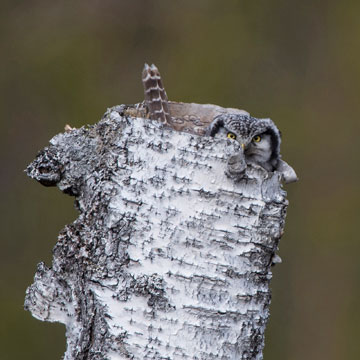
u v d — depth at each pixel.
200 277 7.91
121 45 19.73
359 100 19.73
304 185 19.45
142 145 8.07
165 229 7.95
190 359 7.81
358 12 20.36
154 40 19.89
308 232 19.22
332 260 18.98
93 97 19.09
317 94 19.89
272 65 19.91
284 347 18.55
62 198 18.78
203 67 19.47
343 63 20.06
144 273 7.88
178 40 19.88
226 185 8.00
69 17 19.91
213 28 19.94
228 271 7.96
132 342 7.80
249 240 8.04
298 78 20.00
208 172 8.01
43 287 8.47
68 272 8.33
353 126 19.56
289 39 20.25
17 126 19.03
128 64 19.61
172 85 19.28
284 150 19.48
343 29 20.27
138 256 7.91
